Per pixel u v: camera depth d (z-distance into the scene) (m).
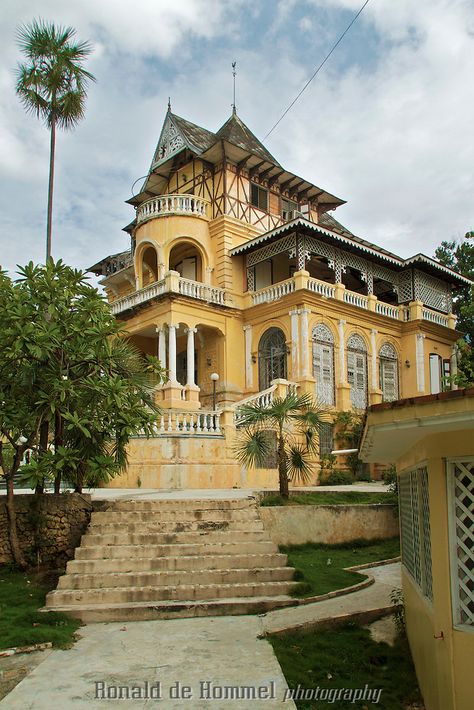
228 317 26.77
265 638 7.48
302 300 24.28
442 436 5.40
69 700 5.66
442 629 5.21
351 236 28.86
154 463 18.11
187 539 10.62
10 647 7.11
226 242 27.34
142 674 6.30
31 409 11.38
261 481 19.36
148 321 25.92
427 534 6.04
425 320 28.45
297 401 14.61
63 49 24.39
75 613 8.43
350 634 7.85
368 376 26.84
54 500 11.27
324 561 11.77
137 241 28.36
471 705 4.91
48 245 23.66
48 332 10.89
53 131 24.44
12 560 10.80
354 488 18.52
